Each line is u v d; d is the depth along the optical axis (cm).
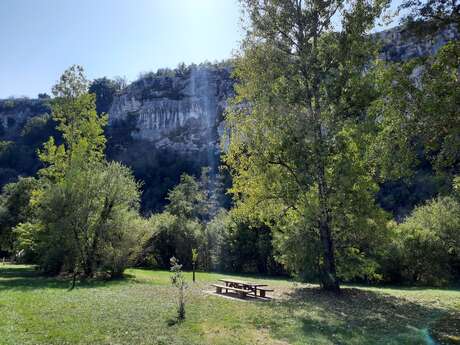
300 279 1761
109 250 2700
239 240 4025
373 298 1580
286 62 1711
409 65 1298
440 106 1143
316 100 1675
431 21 1262
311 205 1616
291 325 1064
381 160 1427
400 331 1034
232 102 1892
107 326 1036
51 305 1366
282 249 1789
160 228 4559
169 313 1214
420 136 1259
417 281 2784
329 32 1723
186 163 13575
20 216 5038
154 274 3167
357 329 1042
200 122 15050
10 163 12681
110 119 16688
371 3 1630
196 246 4391
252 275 3612
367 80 1598
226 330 1009
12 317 1145
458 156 1186
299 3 1725
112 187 2867
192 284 2144
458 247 2767
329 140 1586
